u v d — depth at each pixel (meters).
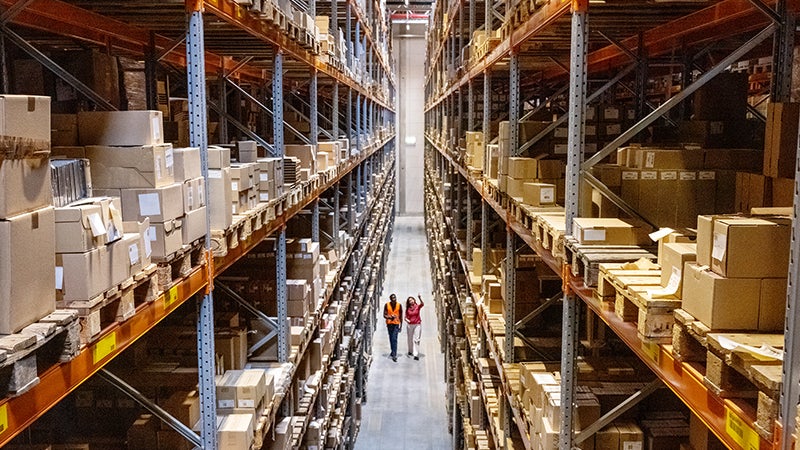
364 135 13.40
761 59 7.30
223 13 3.80
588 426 3.97
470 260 9.38
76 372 2.26
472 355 8.63
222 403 4.50
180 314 5.27
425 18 28.53
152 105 5.18
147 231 2.85
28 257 2.02
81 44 5.33
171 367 4.55
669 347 2.53
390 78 23.83
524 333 6.38
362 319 12.24
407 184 30.45
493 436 6.91
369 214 15.28
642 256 3.30
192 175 3.40
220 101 7.36
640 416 4.14
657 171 3.89
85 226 2.29
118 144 3.00
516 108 5.61
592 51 7.27
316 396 7.49
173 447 4.08
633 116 5.45
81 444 3.76
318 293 7.11
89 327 2.30
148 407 3.68
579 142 3.73
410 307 14.17
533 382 4.75
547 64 8.14
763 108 7.18
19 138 1.96
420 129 29.81
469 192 9.39
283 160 5.65
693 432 3.52
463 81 9.41
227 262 4.13
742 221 2.28
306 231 8.26
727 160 3.92
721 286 2.20
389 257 23.23
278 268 5.76
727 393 2.07
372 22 14.28
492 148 6.69
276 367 5.68
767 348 1.96
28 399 1.98
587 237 3.51
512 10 5.27
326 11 10.86
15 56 4.47
